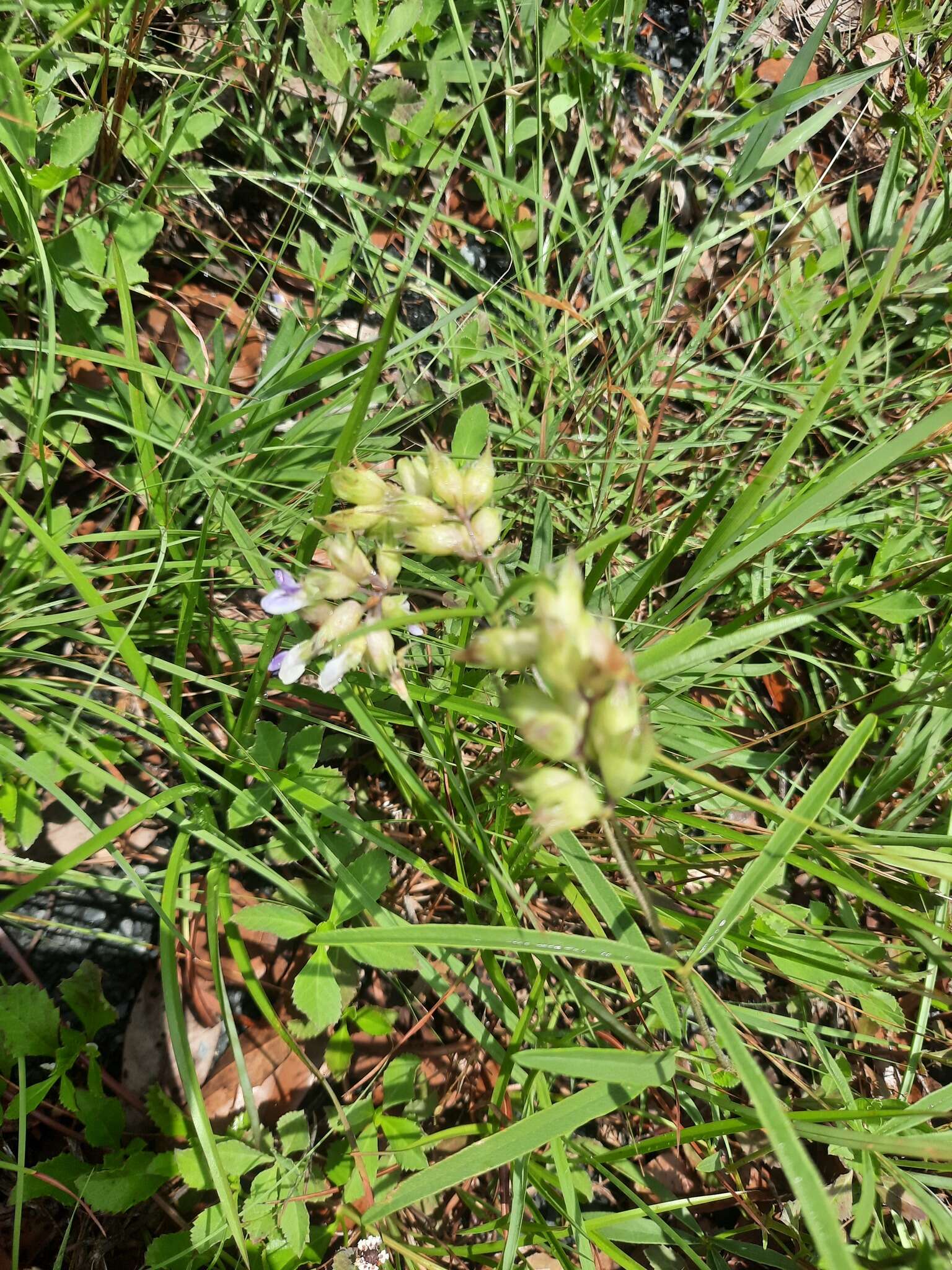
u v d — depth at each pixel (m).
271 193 0.31
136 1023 0.23
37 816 0.23
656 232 0.34
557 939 0.18
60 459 0.26
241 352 0.31
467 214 0.36
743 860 0.28
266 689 0.26
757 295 0.35
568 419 0.33
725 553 0.25
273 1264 0.21
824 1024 0.29
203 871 0.25
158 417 0.27
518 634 0.14
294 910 0.22
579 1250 0.20
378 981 0.26
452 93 0.35
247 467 0.28
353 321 0.33
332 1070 0.23
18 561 0.24
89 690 0.22
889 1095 0.28
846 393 0.35
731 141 0.39
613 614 0.28
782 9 0.42
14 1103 0.21
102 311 0.26
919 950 0.27
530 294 0.27
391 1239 0.22
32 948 0.23
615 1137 0.26
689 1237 0.24
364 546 0.21
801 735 0.33
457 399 0.32
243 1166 0.21
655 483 0.33
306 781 0.24
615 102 0.37
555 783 0.14
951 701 0.28
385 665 0.19
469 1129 0.22
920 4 0.39
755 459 0.34
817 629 0.34
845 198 0.41
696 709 0.29
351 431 0.19
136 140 0.28
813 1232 0.14
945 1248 0.23
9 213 0.25
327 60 0.30
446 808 0.27
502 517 0.31
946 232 0.37
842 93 0.36
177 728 0.23
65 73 0.28
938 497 0.34
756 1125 0.20
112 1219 0.21
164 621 0.26
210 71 0.31
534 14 0.34
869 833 0.26
